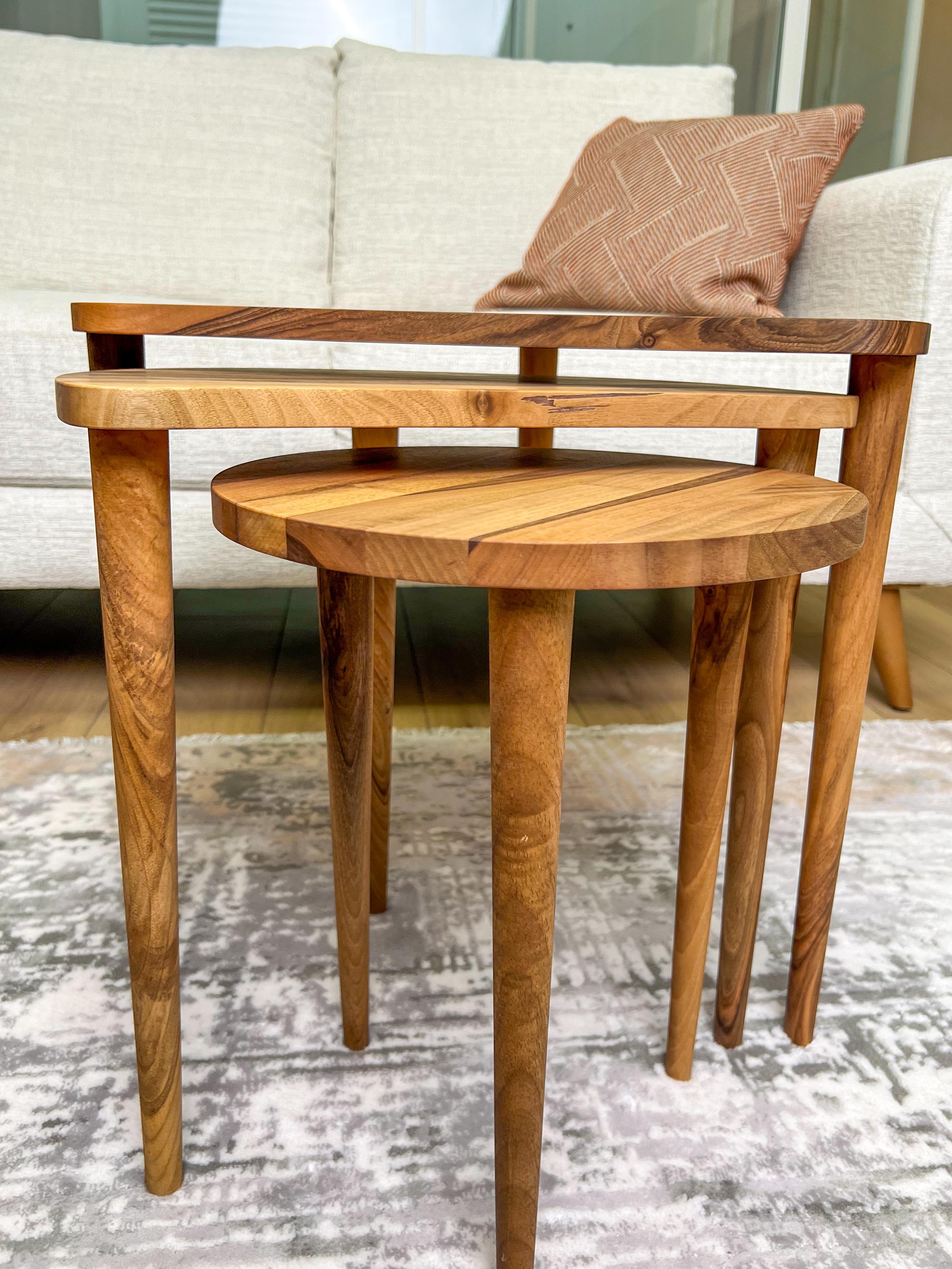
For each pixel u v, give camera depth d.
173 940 0.56
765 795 0.67
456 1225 0.57
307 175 1.80
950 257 1.26
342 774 0.64
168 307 0.58
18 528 1.29
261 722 1.33
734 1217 0.58
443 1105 0.67
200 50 1.81
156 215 1.73
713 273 1.41
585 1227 0.57
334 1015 0.75
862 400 0.65
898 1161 0.63
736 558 0.40
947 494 1.36
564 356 1.32
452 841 1.02
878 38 2.58
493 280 1.79
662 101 1.84
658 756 1.24
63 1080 0.68
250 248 1.75
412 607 1.97
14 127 1.69
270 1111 0.66
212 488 0.50
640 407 0.53
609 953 0.84
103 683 1.46
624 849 1.01
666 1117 0.66
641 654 1.68
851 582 0.68
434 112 1.80
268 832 1.03
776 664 0.65
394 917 0.88
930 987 0.81
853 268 1.38
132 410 0.46
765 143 1.45
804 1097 0.68
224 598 2.01
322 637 0.62
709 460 0.64
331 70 1.89
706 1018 0.77
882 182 1.37
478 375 0.79
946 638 1.79
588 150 1.58
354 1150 0.63
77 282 1.71
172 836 0.55
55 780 1.13
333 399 0.48
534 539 0.38
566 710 0.44
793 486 0.52
